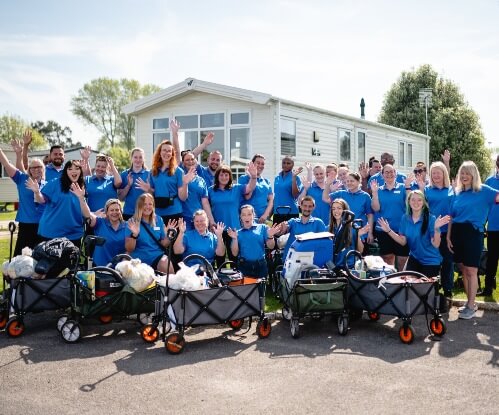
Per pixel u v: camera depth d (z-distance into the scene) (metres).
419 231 6.52
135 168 7.98
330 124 18.41
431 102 38.44
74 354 5.16
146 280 5.80
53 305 5.84
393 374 4.55
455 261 6.62
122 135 62.16
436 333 5.73
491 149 42.22
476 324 6.20
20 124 68.62
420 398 4.02
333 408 3.86
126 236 6.70
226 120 16.09
